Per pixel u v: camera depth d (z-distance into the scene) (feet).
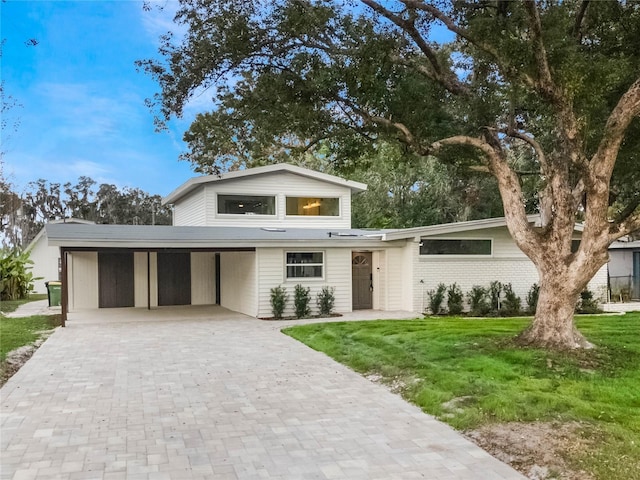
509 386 22.41
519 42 25.34
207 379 25.66
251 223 65.46
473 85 34.27
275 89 32.01
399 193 101.81
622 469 13.93
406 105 31.78
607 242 27.48
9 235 151.02
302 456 15.72
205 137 36.45
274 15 30.42
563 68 24.95
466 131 34.91
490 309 53.88
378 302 57.11
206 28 31.04
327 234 56.70
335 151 38.09
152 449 16.30
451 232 54.80
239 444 16.74
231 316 52.31
